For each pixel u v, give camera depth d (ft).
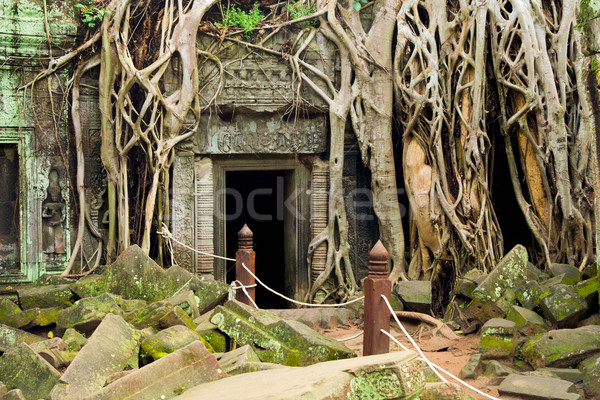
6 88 28.58
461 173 29.37
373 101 31.22
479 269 28.76
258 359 17.88
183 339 18.56
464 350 23.20
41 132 29.01
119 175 29.30
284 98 31.30
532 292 23.30
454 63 29.35
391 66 31.40
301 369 12.94
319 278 31.60
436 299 29.78
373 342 17.98
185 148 30.53
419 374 12.09
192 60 29.78
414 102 29.91
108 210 29.94
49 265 29.07
